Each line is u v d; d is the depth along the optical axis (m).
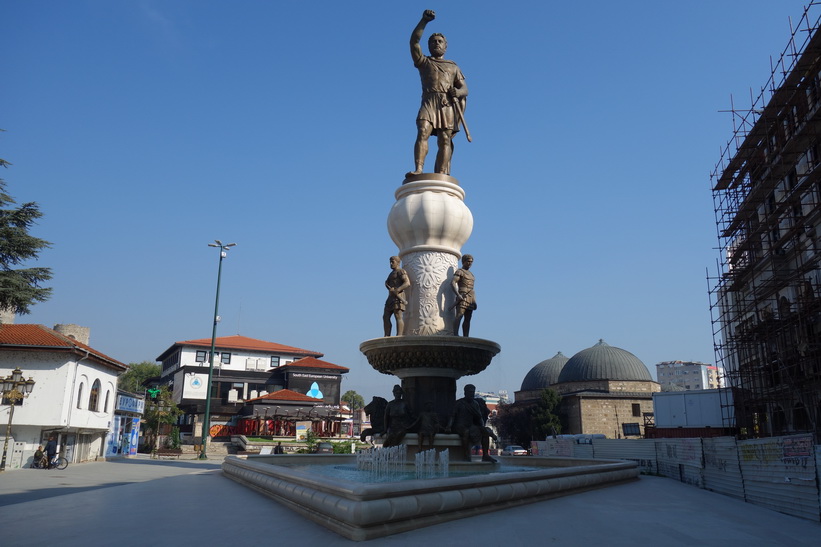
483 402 14.14
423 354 13.80
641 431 78.56
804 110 26.78
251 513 7.82
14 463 32.12
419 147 15.88
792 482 13.90
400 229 15.16
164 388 62.50
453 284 14.74
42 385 33.25
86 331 52.88
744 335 32.47
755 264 32.41
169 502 9.00
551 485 9.63
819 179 26.09
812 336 25.91
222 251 47.12
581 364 90.50
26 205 30.78
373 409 14.58
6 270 29.92
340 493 6.61
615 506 9.27
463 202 15.68
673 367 190.25
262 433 59.75
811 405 25.86
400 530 6.44
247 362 85.50
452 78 16.44
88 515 7.68
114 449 44.34
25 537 6.20
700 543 6.62
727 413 36.47
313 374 79.44
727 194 35.41
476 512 7.65
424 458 12.93
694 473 21.75
